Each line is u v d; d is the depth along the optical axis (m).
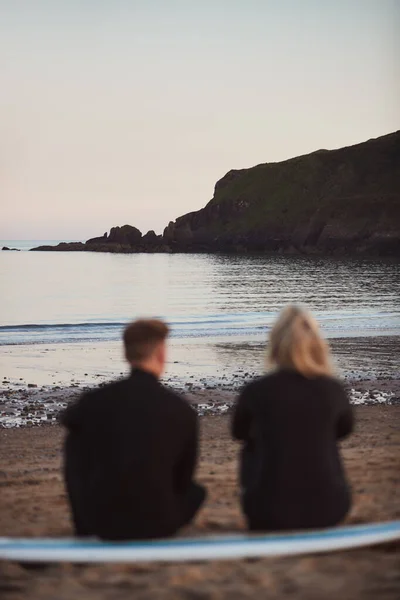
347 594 3.11
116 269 130.75
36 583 3.63
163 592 3.27
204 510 6.11
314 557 3.88
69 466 4.19
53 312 56.50
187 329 41.50
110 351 32.28
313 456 4.12
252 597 3.12
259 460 4.20
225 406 18.45
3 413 17.47
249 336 37.94
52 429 15.46
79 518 4.14
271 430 4.14
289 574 3.49
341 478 4.22
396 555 3.91
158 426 4.01
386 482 7.64
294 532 3.97
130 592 3.32
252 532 4.16
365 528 3.90
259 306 59.72
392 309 54.38
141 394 4.06
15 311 57.28
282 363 4.29
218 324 44.56
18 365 27.72
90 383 23.27
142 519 3.98
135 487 3.96
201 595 3.18
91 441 4.05
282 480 4.07
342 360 27.92
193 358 29.27
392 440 12.44
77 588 3.46
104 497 3.98
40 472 10.11
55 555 3.53
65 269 129.75
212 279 100.50
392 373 24.62
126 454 3.97
